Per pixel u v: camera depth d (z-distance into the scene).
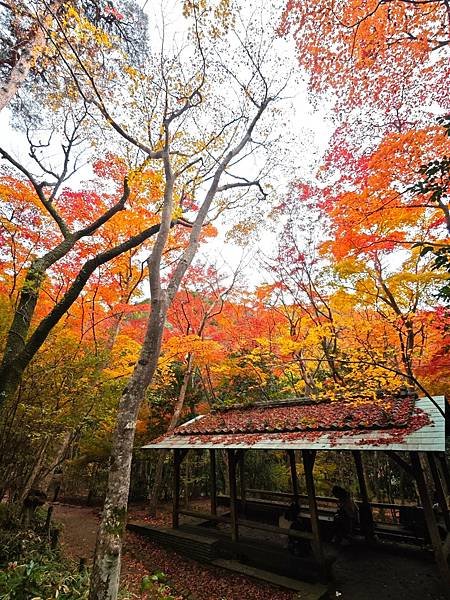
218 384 16.66
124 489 4.23
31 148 8.98
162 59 7.15
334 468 13.20
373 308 10.78
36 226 8.67
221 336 14.54
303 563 6.81
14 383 6.21
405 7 6.29
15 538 6.21
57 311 6.93
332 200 9.31
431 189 4.75
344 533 8.27
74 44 6.26
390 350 8.77
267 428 8.11
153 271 5.38
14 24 7.81
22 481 7.63
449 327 6.97
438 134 6.48
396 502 13.41
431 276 8.67
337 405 8.60
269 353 12.77
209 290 15.37
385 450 5.66
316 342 10.84
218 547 8.30
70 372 7.31
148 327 5.09
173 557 8.52
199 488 16.41
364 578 6.66
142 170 7.92
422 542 7.82
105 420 9.25
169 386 14.91
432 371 8.45
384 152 6.92
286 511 9.58
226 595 6.52
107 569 3.75
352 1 6.48
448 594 5.38
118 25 8.99
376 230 8.45
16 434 6.62
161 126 7.62
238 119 8.27
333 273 10.42
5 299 6.97
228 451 8.78
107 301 10.63
